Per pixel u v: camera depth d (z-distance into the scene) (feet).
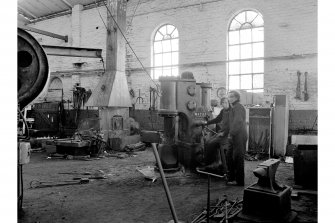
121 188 15.35
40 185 15.93
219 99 31.55
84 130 28.71
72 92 43.11
